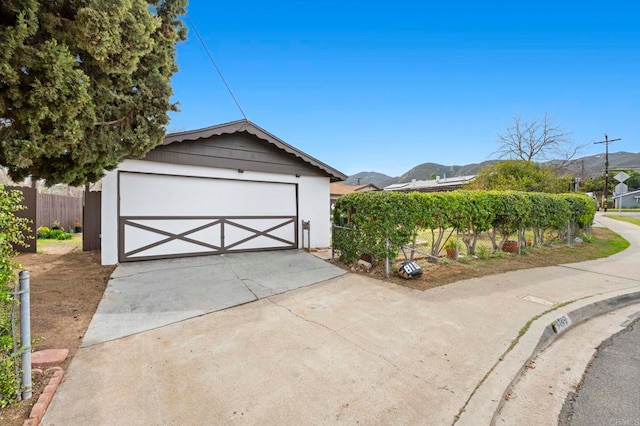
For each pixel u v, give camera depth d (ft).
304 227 30.48
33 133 10.57
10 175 13.85
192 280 18.60
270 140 27.89
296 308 14.07
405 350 10.18
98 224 28.91
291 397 7.64
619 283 18.86
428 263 22.84
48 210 40.04
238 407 7.23
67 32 10.65
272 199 29.60
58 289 16.21
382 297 15.67
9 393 6.76
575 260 25.82
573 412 7.50
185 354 9.78
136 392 7.75
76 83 10.37
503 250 27.86
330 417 6.93
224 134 26.45
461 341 10.88
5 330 7.34
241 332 11.48
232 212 27.58
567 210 31.07
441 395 7.81
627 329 13.23
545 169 50.06
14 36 9.15
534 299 15.57
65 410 7.00
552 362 10.23
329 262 24.20
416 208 20.04
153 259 24.12
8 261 6.68
